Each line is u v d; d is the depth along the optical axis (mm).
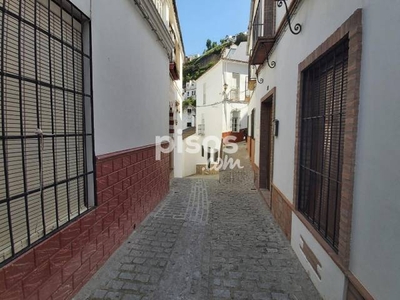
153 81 4750
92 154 2459
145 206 4348
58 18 2025
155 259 2904
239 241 3451
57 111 2018
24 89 1686
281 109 3932
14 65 1599
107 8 2736
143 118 4137
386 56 1361
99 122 2588
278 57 4164
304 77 2939
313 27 2541
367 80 1558
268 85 5141
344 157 1810
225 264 2820
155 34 4762
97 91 2535
